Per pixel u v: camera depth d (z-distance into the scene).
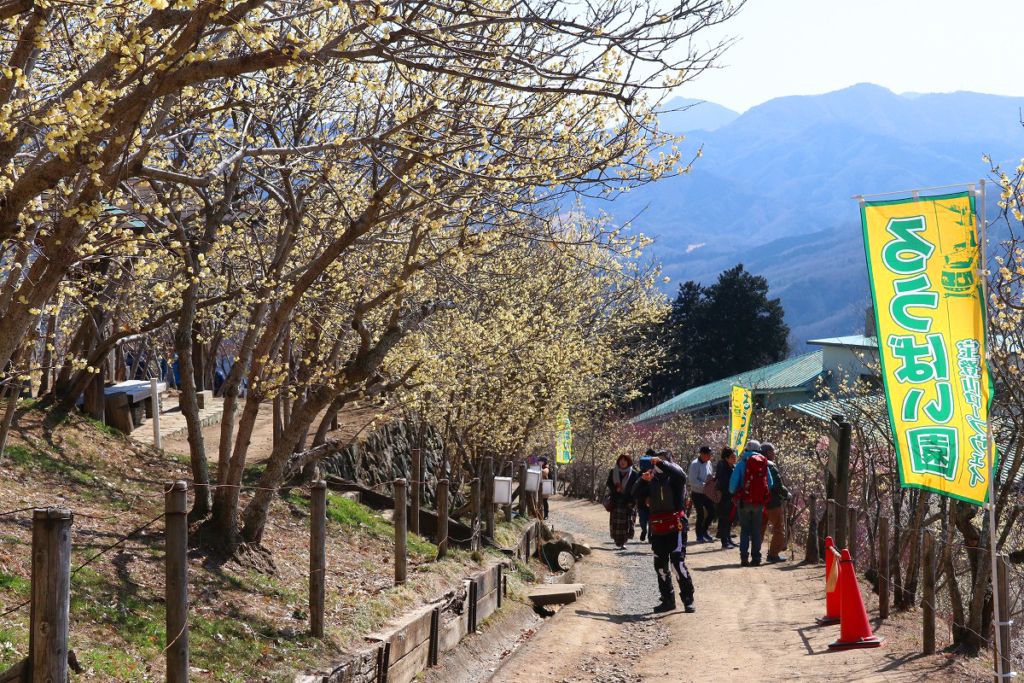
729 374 60.16
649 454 18.34
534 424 19.16
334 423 18.09
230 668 6.52
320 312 12.11
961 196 7.36
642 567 16.38
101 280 8.83
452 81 8.59
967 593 11.73
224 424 9.88
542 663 8.98
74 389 12.69
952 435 7.34
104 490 10.18
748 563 14.95
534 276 18.42
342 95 10.27
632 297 26.95
